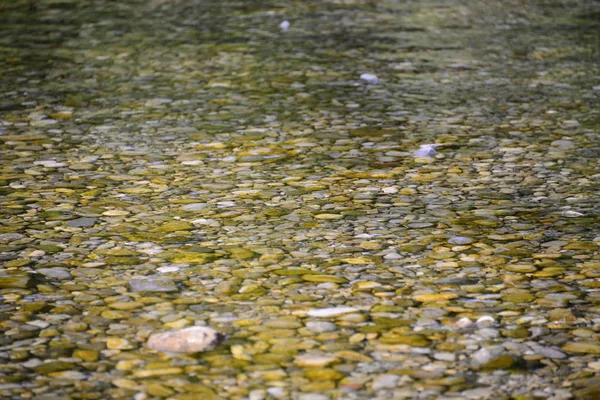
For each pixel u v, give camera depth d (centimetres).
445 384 438
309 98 1060
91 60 1272
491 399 424
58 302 531
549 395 427
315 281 562
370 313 518
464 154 846
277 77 1167
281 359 464
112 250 613
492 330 495
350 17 1667
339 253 608
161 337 482
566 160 827
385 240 632
